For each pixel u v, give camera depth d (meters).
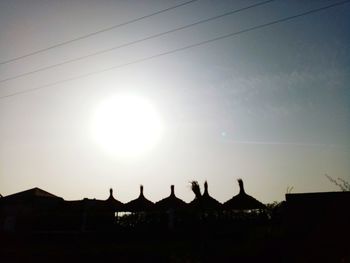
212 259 16.06
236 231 19.62
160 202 26.66
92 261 18.16
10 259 19.39
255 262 15.05
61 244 22.36
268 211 22.27
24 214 29.42
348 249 14.10
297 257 14.52
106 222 26.53
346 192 15.88
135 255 18.33
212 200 22.64
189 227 22.34
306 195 16.44
